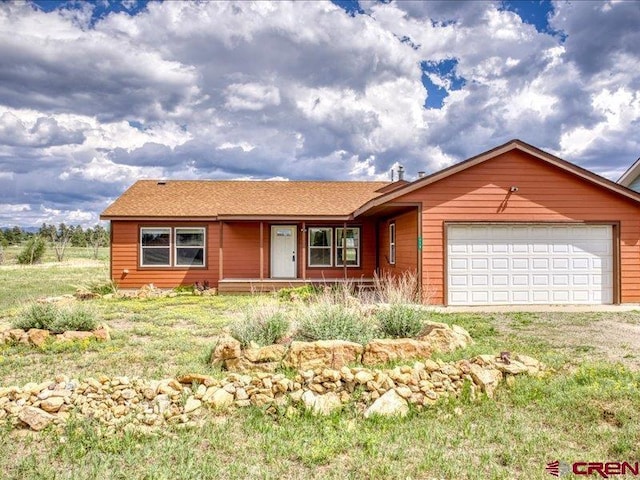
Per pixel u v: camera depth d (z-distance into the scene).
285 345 7.02
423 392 5.27
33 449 4.18
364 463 3.91
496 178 13.69
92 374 6.22
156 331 9.31
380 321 7.90
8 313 11.60
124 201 18.77
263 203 18.77
